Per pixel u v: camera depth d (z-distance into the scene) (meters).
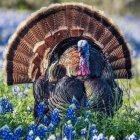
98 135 13.17
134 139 13.21
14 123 14.40
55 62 14.55
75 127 13.45
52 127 13.21
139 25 59.31
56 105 13.94
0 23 48.09
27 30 15.62
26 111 15.83
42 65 15.48
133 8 71.56
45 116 13.97
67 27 15.58
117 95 14.42
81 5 15.65
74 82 13.94
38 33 15.58
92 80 14.07
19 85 18.03
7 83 15.65
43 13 15.60
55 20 15.58
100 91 13.93
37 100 14.85
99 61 14.42
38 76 15.53
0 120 14.14
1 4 69.56
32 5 69.06
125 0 70.88
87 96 13.93
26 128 14.09
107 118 14.19
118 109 14.74
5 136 12.50
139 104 18.47
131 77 15.92
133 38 50.53
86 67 14.15
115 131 14.10
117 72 15.87
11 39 15.65
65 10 15.60
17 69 15.63
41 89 14.70
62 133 12.80
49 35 15.53
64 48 14.88
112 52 15.70
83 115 13.93
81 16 15.59
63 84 13.92
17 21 50.69
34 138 13.08
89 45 14.60
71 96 13.84
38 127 13.16
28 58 15.59
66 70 14.28
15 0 69.69
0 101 14.65
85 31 15.53
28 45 15.59
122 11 70.50
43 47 15.49
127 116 14.94
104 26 15.59
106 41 15.62
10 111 14.35
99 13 15.63
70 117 13.44
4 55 15.63
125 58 15.80
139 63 31.42
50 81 14.45
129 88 16.23
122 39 15.69
